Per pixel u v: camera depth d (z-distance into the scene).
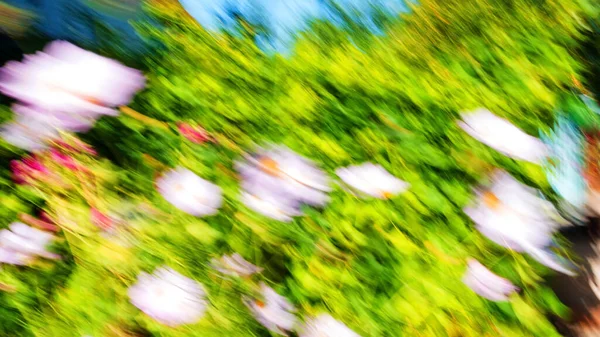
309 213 0.72
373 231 0.72
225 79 0.85
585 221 0.78
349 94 0.84
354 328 0.67
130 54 0.85
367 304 0.68
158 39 0.88
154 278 0.66
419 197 0.73
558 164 0.77
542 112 0.82
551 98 0.82
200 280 0.68
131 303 0.66
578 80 0.86
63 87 0.64
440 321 0.67
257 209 0.69
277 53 0.88
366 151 0.77
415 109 0.82
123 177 0.71
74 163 0.70
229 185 0.73
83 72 0.65
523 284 0.69
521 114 0.81
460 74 0.85
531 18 0.93
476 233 0.72
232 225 0.71
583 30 0.93
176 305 0.65
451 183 0.75
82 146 0.71
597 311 0.76
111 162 0.73
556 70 0.86
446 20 0.93
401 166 0.76
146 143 0.76
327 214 0.72
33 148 0.70
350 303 0.68
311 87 0.84
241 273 0.69
